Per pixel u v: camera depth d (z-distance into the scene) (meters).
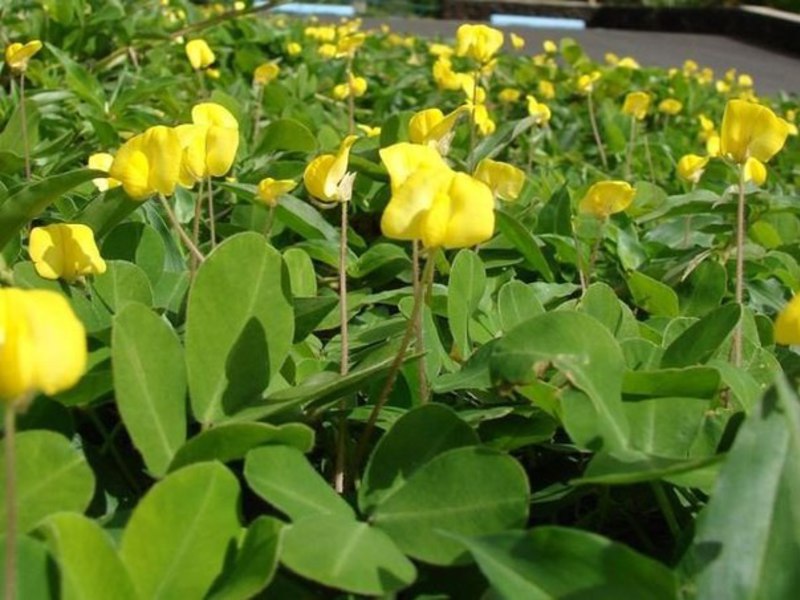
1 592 0.13
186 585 0.14
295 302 0.22
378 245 0.32
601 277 0.36
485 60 0.37
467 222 0.15
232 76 0.69
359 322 0.28
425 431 0.17
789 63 2.56
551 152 0.63
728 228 0.37
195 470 0.14
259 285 0.18
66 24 0.58
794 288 0.35
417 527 0.15
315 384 0.18
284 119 0.41
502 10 3.70
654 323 0.27
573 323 0.17
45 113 0.47
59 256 0.21
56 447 0.15
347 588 0.14
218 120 0.22
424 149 0.16
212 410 0.17
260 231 0.34
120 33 0.60
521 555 0.13
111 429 0.21
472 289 0.24
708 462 0.15
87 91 0.46
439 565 0.15
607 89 0.87
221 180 0.39
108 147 0.42
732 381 0.18
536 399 0.18
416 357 0.18
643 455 0.16
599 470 0.16
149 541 0.14
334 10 2.20
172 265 0.29
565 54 1.04
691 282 0.31
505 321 0.23
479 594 0.16
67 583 0.13
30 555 0.13
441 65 0.45
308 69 0.77
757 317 0.27
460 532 0.15
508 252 0.34
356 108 0.69
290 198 0.32
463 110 0.23
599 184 0.27
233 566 0.14
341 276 0.21
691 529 0.17
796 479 0.14
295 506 0.15
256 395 0.18
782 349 0.25
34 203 0.23
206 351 0.18
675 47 2.79
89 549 0.13
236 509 0.15
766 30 3.07
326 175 0.21
